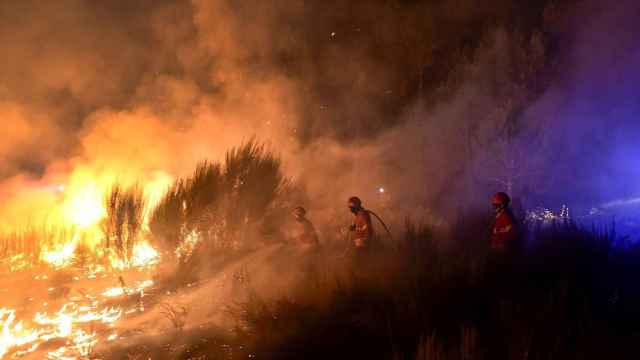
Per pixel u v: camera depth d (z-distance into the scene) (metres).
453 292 6.96
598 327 5.77
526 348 5.35
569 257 7.89
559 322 5.76
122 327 7.48
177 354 6.62
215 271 9.41
